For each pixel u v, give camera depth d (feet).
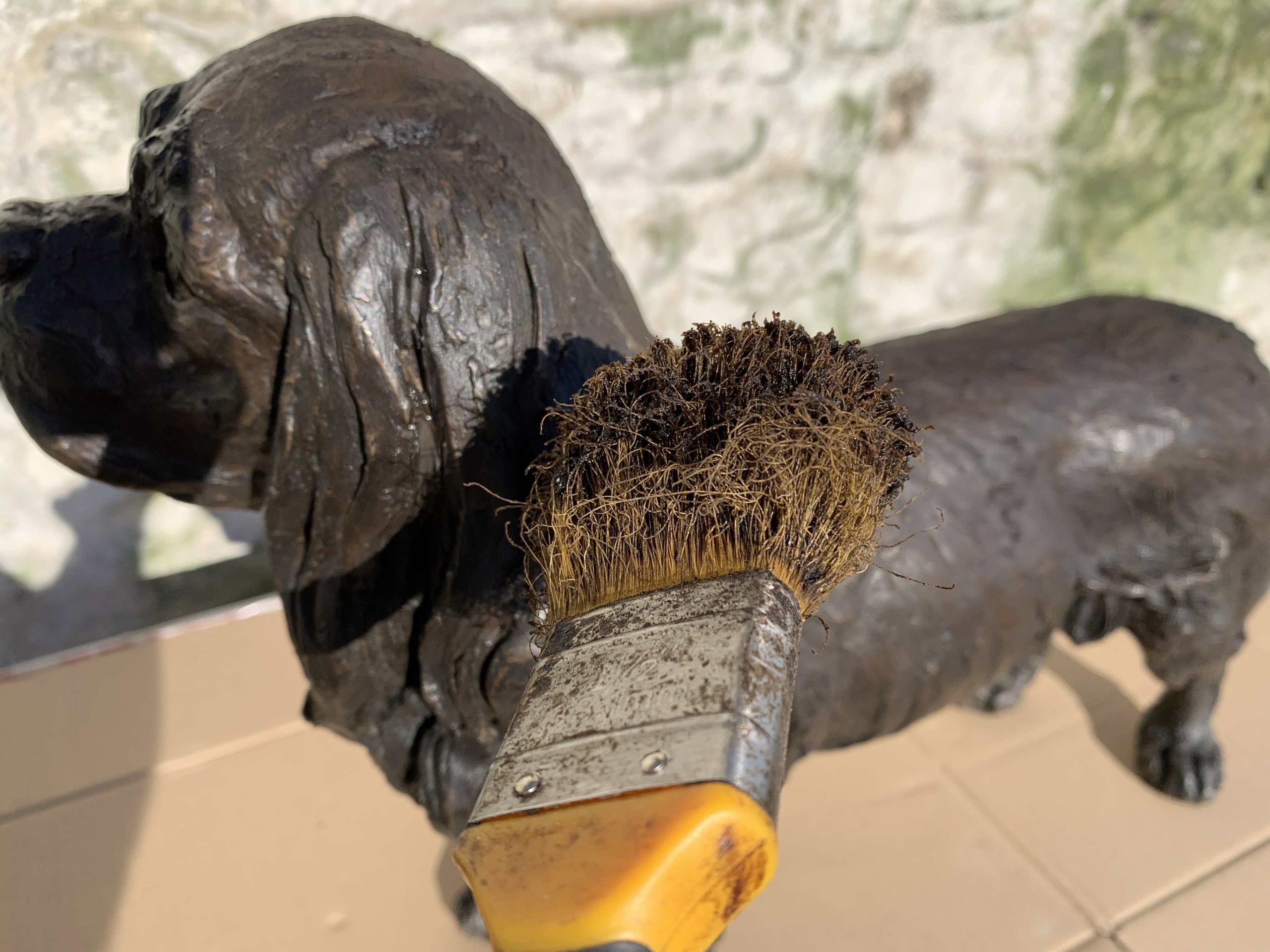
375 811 4.32
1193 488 3.26
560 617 1.98
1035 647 3.44
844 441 1.87
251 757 4.54
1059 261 7.59
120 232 2.32
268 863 4.06
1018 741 4.73
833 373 2.00
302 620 2.56
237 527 5.74
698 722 1.52
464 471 2.26
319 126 2.11
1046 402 3.18
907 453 2.17
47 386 2.29
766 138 6.14
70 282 2.25
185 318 2.19
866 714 3.14
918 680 3.13
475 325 2.18
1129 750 4.66
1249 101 7.23
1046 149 6.99
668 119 5.81
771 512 1.84
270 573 5.96
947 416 3.11
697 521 1.84
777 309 6.91
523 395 2.27
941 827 4.27
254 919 3.83
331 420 2.23
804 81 6.05
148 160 2.14
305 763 4.53
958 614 3.07
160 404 2.33
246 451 2.47
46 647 5.46
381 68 2.23
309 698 2.93
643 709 1.59
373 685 2.70
